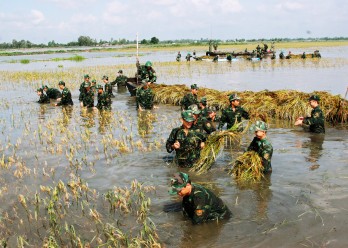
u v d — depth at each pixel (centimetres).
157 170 866
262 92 1641
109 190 754
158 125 1340
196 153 877
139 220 625
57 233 593
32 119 1522
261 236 554
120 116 1533
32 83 2852
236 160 845
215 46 6166
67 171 876
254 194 712
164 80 2908
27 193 755
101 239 572
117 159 953
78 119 1493
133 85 2053
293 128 1245
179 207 670
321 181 761
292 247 519
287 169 841
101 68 4162
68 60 6731
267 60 5309
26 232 602
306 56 5516
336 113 1312
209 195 607
